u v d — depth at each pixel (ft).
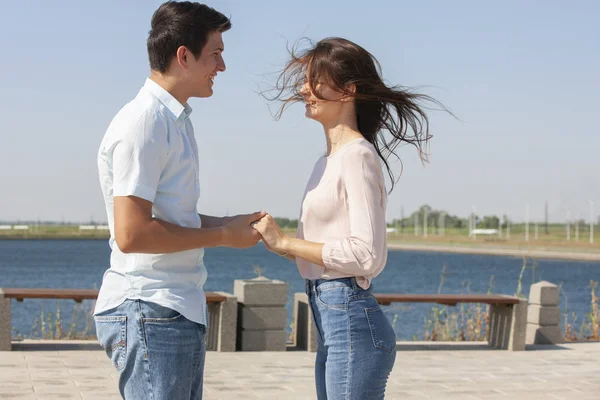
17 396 21.88
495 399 23.29
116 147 9.50
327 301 10.39
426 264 247.29
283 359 29.50
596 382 26.17
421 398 23.27
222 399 22.50
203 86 10.11
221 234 9.93
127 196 9.32
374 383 10.31
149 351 9.64
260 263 257.34
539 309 35.53
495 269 211.82
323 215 10.46
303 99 10.93
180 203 9.87
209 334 32.07
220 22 10.07
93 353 29.17
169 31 9.81
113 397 22.02
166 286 9.74
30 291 29.60
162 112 9.75
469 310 42.24
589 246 386.93
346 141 10.69
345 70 10.44
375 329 10.34
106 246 515.50
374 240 10.04
